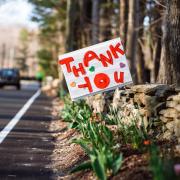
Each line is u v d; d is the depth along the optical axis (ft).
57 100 109.50
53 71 208.85
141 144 33.71
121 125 38.40
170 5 44.42
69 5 117.29
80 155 37.88
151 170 27.53
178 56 44.27
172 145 33.60
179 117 34.40
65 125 57.57
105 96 51.88
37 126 60.49
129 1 82.94
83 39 133.49
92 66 40.04
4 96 120.26
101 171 28.40
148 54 106.73
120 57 39.93
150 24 82.43
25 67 437.17
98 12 116.47
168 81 44.91
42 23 169.17
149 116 38.22
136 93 41.47
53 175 34.50
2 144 45.80
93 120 44.45
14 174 34.42
